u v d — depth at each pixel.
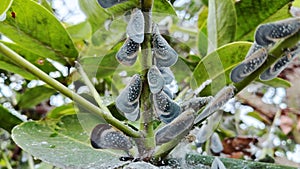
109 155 0.09
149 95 0.08
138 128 0.09
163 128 0.08
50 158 0.09
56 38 0.11
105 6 0.08
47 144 0.09
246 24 0.11
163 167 0.08
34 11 0.10
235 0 0.11
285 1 0.11
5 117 0.12
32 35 0.11
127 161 0.08
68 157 0.09
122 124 0.08
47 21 0.10
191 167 0.09
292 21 0.08
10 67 0.12
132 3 0.08
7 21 0.10
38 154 0.09
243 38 0.11
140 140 0.08
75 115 0.10
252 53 0.08
